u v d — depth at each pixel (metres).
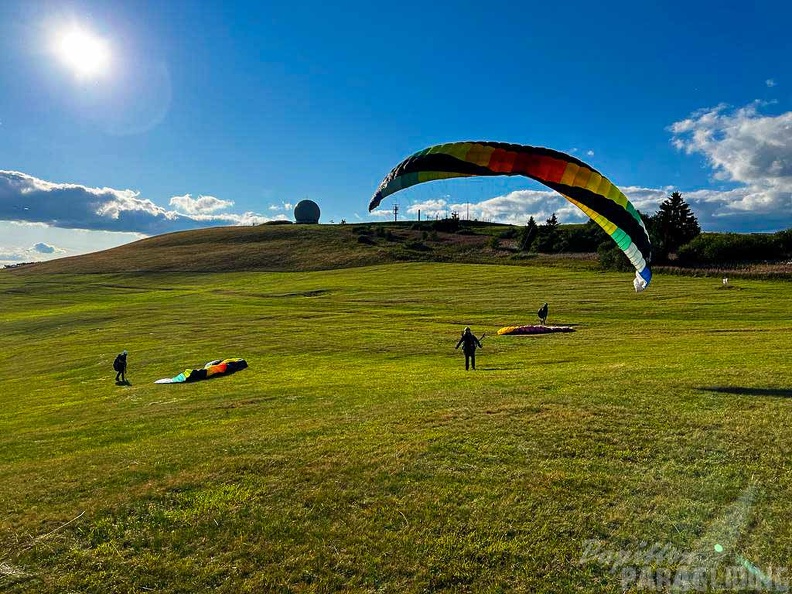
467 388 15.77
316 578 6.34
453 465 9.09
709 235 71.75
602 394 13.05
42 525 7.85
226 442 11.36
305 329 41.31
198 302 62.97
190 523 7.64
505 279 65.00
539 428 10.65
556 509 7.54
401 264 85.56
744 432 9.88
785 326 31.28
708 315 37.78
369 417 12.61
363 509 7.80
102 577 6.54
